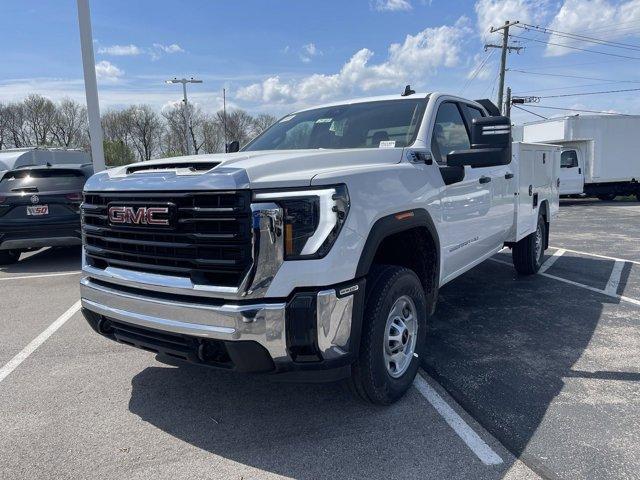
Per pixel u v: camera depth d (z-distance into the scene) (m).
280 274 2.64
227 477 2.70
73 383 3.91
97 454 2.94
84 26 10.43
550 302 5.81
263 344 2.63
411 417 3.26
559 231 12.39
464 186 4.41
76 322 5.46
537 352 4.31
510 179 5.72
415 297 3.53
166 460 2.87
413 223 3.43
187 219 2.76
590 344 4.48
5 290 6.98
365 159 3.35
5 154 16.45
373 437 3.04
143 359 4.38
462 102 5.00
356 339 2.90
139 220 2.93
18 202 8.02
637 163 21.67
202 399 3.60
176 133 63.34
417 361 3.59
